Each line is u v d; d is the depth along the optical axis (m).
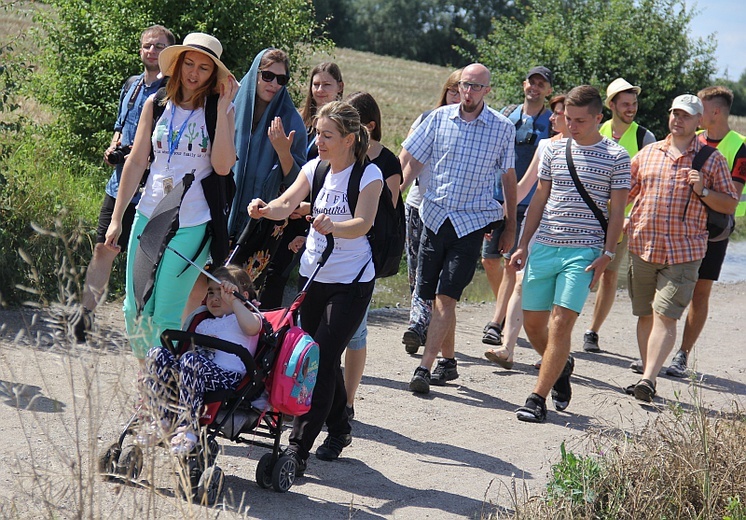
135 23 11.19
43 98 11.52
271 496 4.72
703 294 8.27
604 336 9.73
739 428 5.74
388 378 7.34
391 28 89.44
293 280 10.30
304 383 4.53
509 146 6.98
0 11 11.44
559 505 4.79
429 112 7.67
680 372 8.33
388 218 5.25
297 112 5.97
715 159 7.39
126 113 6.93
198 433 4.21
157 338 5.02
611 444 5.45
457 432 6.24
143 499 4.20
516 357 8.52
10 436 4.91
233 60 11.45
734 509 4.88
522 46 18.92
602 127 8.95
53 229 8.42
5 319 7.12
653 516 4.80
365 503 4.84
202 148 5.10
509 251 7.55
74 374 5.90
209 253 5.26
